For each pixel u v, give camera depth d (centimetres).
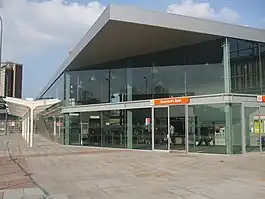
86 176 1315
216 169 1443
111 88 2880
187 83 2334
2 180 1248
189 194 942
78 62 2983
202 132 2155
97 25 2109
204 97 2161
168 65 2467
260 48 2242
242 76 2152
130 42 2305
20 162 1845
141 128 2556
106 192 997
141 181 1170
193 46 2334
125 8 1905
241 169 1434
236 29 2139
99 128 2938
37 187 1096
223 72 2141
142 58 2656
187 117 2231
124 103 2702
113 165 1641
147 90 2575
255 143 2114
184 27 2011
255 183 1098
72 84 3350
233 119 2062
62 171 1470
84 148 2883
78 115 3200
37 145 3381
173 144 2300
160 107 2408
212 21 2077
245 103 2098
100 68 3011
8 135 6675
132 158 1950
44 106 3553
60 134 3625
